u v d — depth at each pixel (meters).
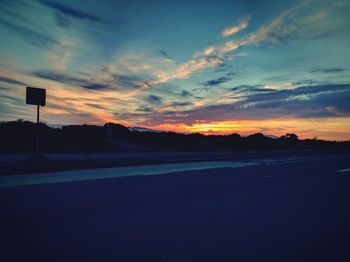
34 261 3.07
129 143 35.25
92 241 3.72
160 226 4.41
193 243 3.71
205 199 6.52
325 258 3.31
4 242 3.65
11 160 13.83
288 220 4.93
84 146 26.80
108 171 11.90
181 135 48.88
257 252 3.45
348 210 5.78
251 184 8.94
